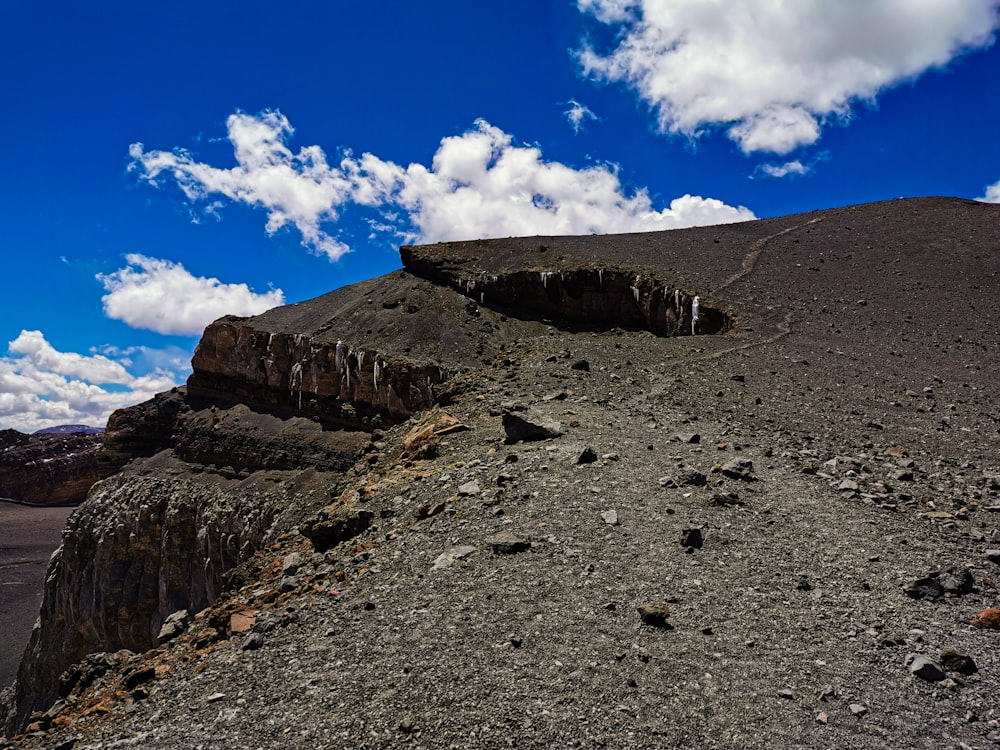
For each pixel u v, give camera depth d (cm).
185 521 5081
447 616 820
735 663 697
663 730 596
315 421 5359
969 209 5162
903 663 701
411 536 1116
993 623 769
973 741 587
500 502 1173
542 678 675
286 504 4381
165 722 703
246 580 1364
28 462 13638
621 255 4881
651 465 1308
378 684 696
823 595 838
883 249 4294
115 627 5075
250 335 6012
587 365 2311
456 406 2081
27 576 8750
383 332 5231
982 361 2505
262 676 761
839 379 2281
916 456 1516
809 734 594
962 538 1018
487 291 5197
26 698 5284
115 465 6381
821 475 1293
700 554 942
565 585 867
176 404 6444
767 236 4991
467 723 614
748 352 2683
